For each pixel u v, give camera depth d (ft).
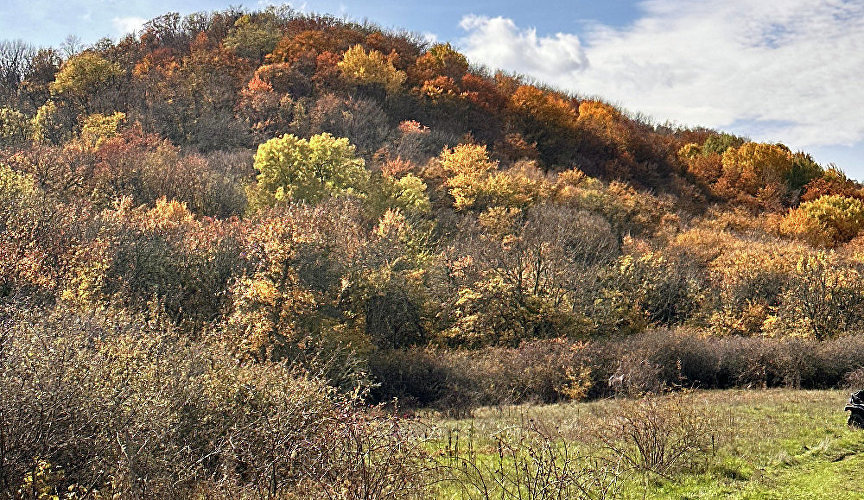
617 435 46.73
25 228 97.30
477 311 127.44
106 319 52.26
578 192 203.92
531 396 98.78
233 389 37.52
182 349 45.57
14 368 31.14
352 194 161.68
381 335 117.50
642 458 41.04
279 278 95.86
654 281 154.81
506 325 126.52
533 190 196.54
